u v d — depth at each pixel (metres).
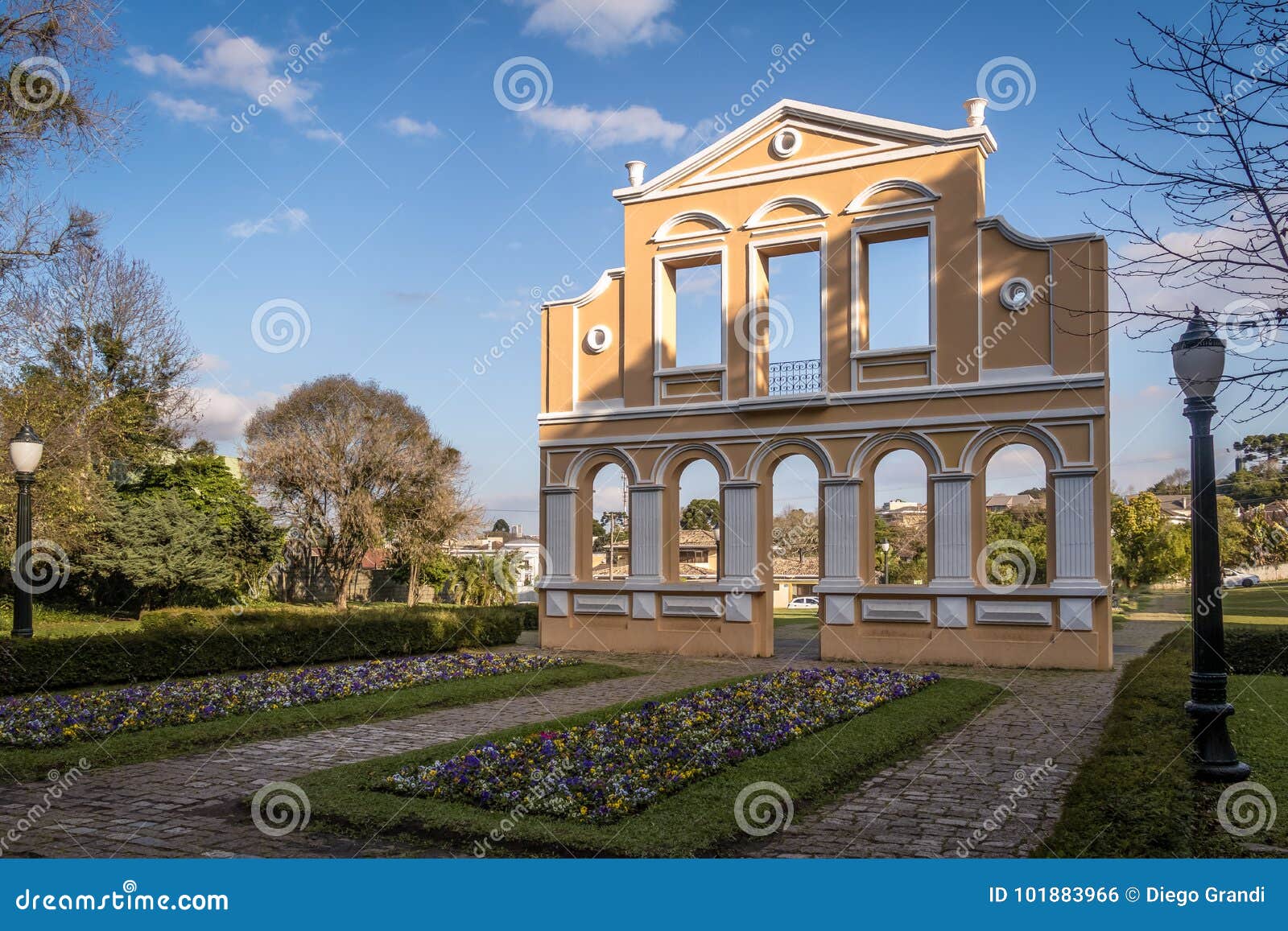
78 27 18.28
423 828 7.41
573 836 7.01
